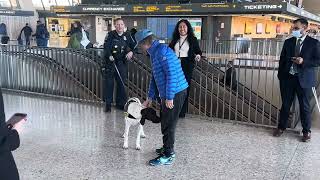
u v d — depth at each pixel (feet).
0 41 66.18
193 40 19.48
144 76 23.32
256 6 49.44
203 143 16.42
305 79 16.28
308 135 16.81
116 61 21.91
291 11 51.37
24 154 14.66
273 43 35.88
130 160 14.25
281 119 17.62
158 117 14.40
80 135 17.34
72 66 25.70
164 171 13.21
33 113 21.61
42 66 27.12
